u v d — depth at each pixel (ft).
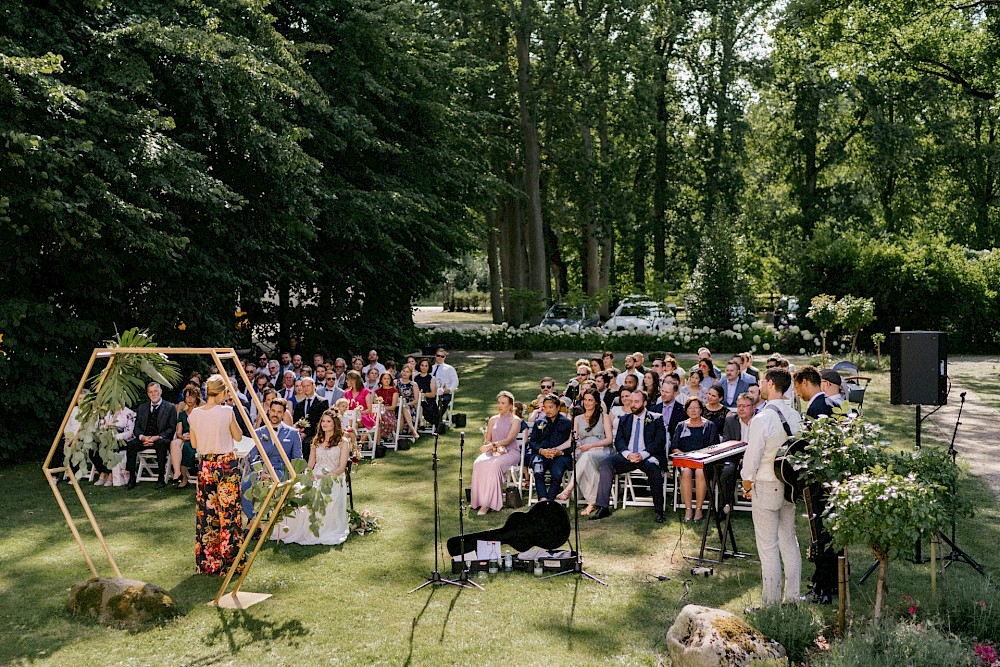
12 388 43.60
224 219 54.85
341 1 67.77
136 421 38.40
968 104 127.34
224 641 20.97
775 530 21.95
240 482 26.71
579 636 20.95
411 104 75.82
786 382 22.12
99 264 45.88
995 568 24.76
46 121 41.57
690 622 19.04
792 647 19.06
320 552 28.19
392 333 77.00
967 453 41.22
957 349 90.53
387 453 44.45
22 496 36.58
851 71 89.76
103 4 45.27
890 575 24.26
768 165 144.25
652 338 93.97
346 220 64.85
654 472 31.91
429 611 22.76
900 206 136.15
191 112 50.08
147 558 27.84
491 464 33.12
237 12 53.93
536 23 110.63
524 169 122.93
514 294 111.75
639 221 127.95
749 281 94.48
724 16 123.34
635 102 115.03
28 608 23.30
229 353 23.79
